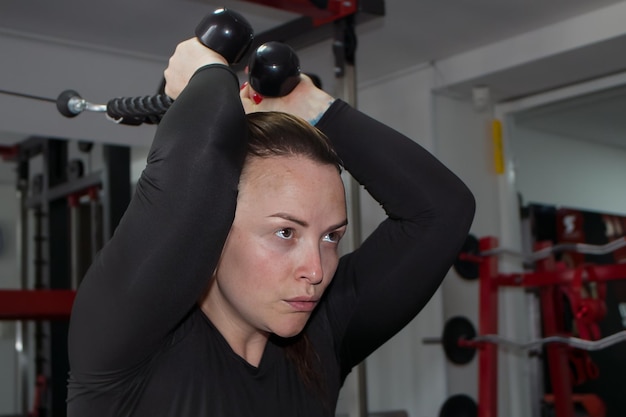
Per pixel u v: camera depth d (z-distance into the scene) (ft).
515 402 12.49
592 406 11.80
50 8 9.25
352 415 7.90
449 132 12.26
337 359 2.81
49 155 11.25
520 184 12.94
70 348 2.14
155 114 2.87
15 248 12.14
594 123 12.64
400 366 12.32
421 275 2.70
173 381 2.24
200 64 2.26
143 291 1.97
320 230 2.23
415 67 12.10
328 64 11.66
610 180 12.78
